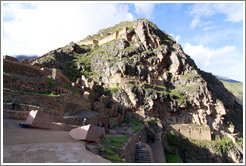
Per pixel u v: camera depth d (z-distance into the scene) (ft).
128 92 142.82
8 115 40.86
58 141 29.25
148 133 114.11
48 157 20.16
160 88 166.09
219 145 143.43
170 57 211.00
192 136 139.74
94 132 34.58
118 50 184.75
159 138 106.83
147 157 59.57
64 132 40.27
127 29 218.79
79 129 34.81
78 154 23.22
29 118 40.06
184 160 114.52
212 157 131.85
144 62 183.42
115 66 162.81
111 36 227.40
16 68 66.39
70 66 168.66
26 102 51.31
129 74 158.81
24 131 33.06
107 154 30.99
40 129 38.68
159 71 193.26
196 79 193.57
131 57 177.99
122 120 123.13
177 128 138.51
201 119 168.04
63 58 175.73
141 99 143.02
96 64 177.58
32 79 61.41
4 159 17.66
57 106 60.85
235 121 216.13
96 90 138.51
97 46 228.02
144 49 198.70
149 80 163.53
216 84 254.68
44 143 26.25
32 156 19.69
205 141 140.56
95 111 93.66
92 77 164.14
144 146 70.64
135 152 62.08
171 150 104.78
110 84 155.22
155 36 213.05
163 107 154.51
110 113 110.52
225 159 138.10
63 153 22.58
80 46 223.92
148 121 127.54
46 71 78.48
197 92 175.32
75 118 60.08
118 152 37.52
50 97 59.00
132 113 136.98
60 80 83.56
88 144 31.60
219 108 183.42
